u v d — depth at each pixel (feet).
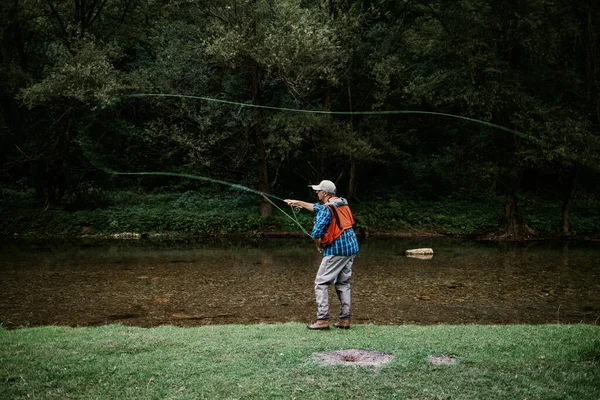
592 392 12.80
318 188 20.42
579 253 53.72
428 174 83.10
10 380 14.06
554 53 62.28
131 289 35.27
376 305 30.60
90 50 60.90
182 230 68.54
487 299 32.32
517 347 16.53
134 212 70.79
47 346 17.16
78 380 13.91
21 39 71.31
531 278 39.45
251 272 42.06
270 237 68.28
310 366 14.64
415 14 78.02
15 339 18.37
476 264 46.29
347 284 20.71
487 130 69.77
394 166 86.17
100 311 29.17
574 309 29.78
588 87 66.64
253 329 20.40
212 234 68.44
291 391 12.96
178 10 68.80
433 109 82.64
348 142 67.51
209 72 68.33
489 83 59.93
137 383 13.67
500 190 75.72
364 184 85.61
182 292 34.32
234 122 66.49
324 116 67.51
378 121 77.05
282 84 71.05
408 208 76.69
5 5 65.26
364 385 13.28
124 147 83.61
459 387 13.16
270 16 62.54
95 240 64.64
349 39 68.85
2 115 72.79
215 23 61.52
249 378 13.80
